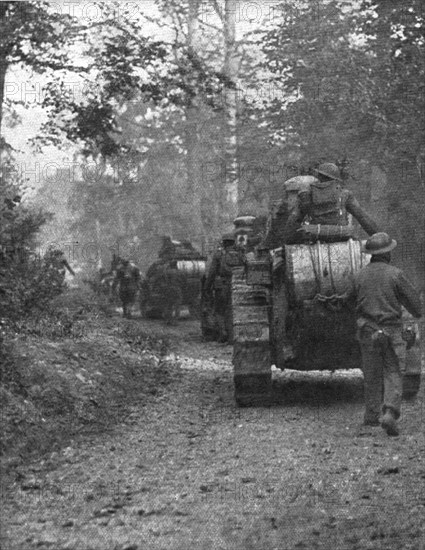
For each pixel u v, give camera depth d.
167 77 17.09
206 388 12.08
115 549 5.48
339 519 6.08
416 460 7.79
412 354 10.77
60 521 6.09
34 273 11.70
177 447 8.51
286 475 7.33
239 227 18.36
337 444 8.56
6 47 14.88
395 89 22.75
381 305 9.25
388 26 23.27
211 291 18.67
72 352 11.51
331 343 10.61
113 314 19.72
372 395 9.40
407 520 6.04
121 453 8.22
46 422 8.79
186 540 5.66
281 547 5.53
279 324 11.05
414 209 22.22
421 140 22.31
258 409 10.62
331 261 10.31
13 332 11.22
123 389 11.21
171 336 18.86
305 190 10.85
